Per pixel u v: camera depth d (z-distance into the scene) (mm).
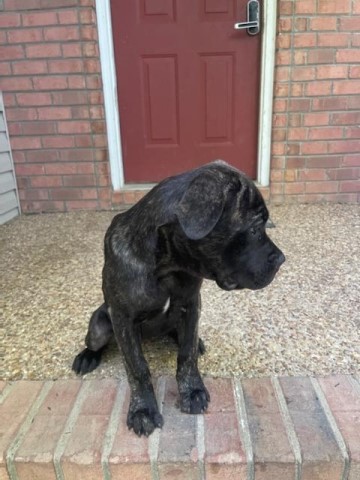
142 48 2146
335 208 2209
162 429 814
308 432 795
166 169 2359
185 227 646
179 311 881
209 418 835
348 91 2088
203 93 2229
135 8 2086
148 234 764
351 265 1563
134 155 2332
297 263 1592
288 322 1188
